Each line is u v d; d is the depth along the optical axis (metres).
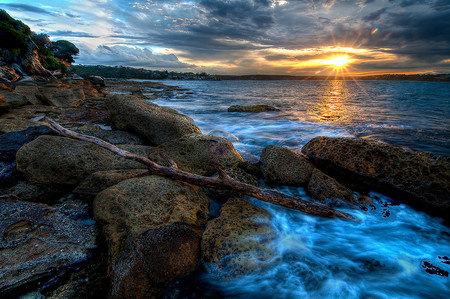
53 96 13.70
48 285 2.61
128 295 2.44
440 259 3.26
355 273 3.04
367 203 4.49
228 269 2.95
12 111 10.39
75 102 14.20
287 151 5.66
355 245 3.58
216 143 5.84
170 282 2.68
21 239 3.06
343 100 27.77
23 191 4.18
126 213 3.49
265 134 10.62
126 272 2.54
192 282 2.80
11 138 5.59
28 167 4.49
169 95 31.27
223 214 3.81
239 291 2.81
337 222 4.03
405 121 13.25
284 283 2.91
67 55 85.94
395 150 4.86
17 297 2.45
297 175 5.25
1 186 4.34
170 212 3.68
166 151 5.69
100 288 2.64
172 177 4.48
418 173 4.42
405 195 4.48
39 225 3.34
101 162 4.93
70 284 2.65
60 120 9.84
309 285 2.88
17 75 34.78
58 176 4.54
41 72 41.44
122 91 30.83
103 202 3.65
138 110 7.61
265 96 34.75
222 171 4.57
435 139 9.30
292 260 3.24
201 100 27.17
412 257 3.31
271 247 3.31
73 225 3.49
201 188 4.81
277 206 4.43
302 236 3.73
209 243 3.18
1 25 36.72
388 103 23.56
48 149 4.75
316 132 10.80
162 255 2.71
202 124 13.03
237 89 56.16
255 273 2.97
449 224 3.99
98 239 3.30
